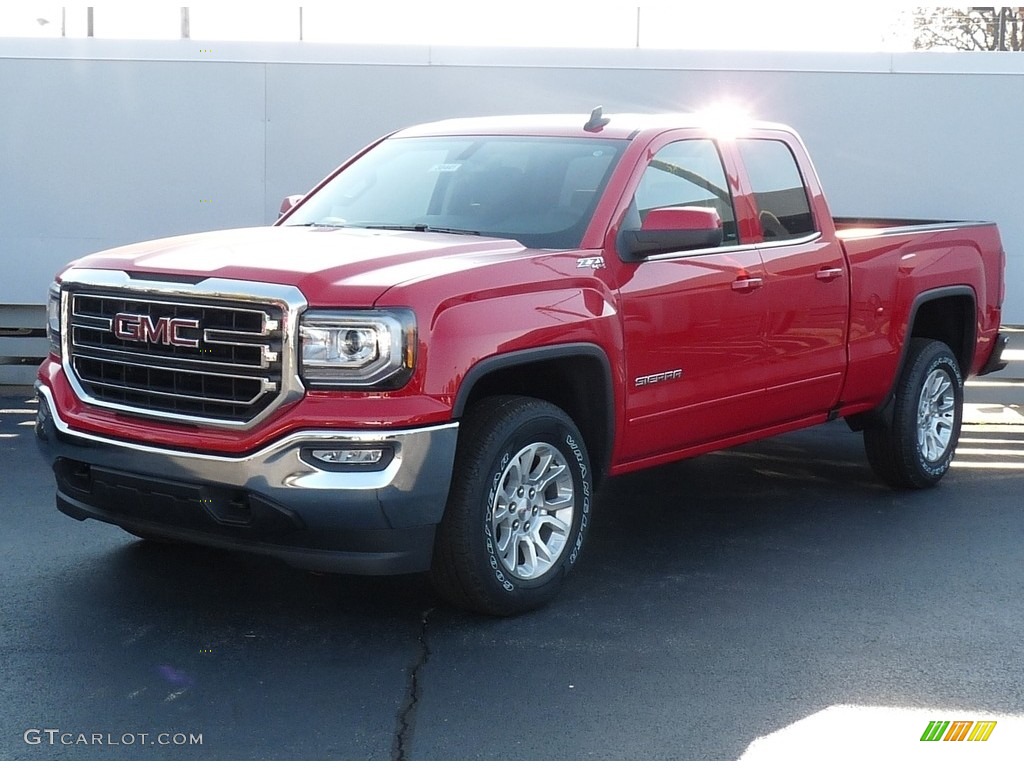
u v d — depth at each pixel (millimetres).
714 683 4332
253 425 4402
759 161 6262
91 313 4820
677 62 10633
